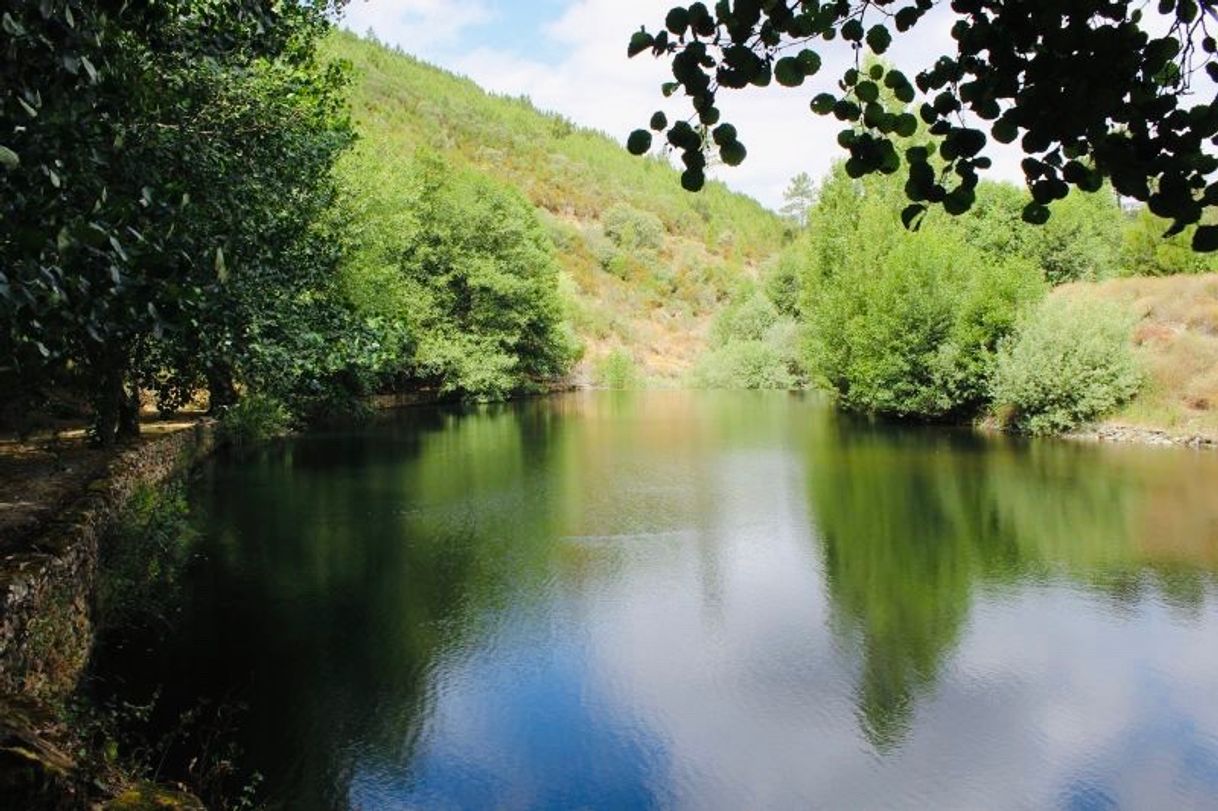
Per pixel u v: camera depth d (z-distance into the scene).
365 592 9.58
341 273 20.11
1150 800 5.61
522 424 27.62
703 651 8.00
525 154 110.75
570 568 10.59
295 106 10.37
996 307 24.30
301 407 24.56
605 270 84.50
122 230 3.33
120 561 8.23
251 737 6.28
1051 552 11.10
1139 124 2.19
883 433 24.17
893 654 7.93
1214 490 14.62
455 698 6.99
